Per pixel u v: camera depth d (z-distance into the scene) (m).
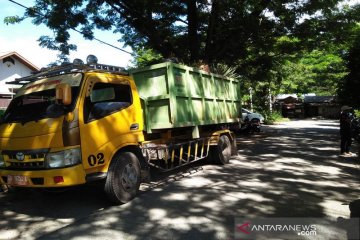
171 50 16.64
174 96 7.88
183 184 7.89
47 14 14.28
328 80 55.69
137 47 19.45
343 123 11.86
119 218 5.69
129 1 14.74
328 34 17.14
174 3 16.11
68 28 14.78
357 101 17.48
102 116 6.25
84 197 7.09
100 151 6.05
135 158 6.83
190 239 4.72
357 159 11.08
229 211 5.85
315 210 5.82
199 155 9.70
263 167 9.85
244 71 18.08
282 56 19.02
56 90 5.59
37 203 6.82
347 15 16.64
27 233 5.23
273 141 17.25
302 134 21.48
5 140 6.02
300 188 7.32
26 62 26.41
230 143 10.99
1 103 24.81
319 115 61.84
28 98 6.40
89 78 6.21
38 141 5.66
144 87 8.25
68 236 5.01
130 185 6.62
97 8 15.63
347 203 6.16
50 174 5.55
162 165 8.09
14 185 5.95
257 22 15.40
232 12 14.84
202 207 6.11
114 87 6.73
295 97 60.22
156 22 16.52
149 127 7.98
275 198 6.57
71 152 5.61
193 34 16.30
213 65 14.27
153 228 5.19
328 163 10.36
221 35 16.31
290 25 16.69
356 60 17.20
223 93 10.90
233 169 9.66
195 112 8.98
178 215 5.73
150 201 6.59
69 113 5.69
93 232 5.12
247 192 7.06
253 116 25.25
